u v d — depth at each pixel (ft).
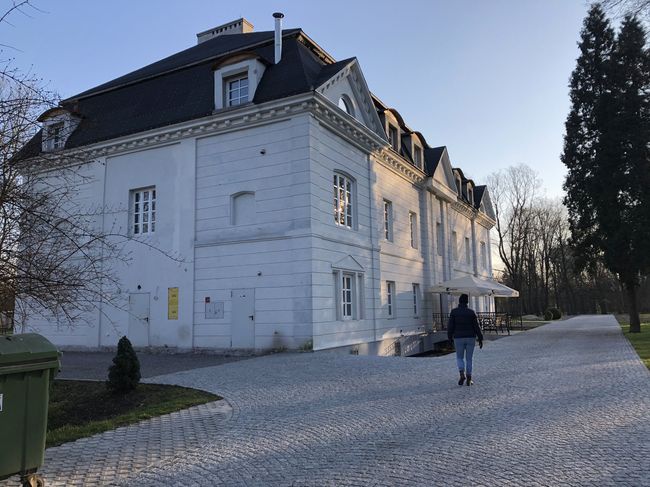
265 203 55.42
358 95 65.62
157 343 59.72
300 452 19.13
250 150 56.95
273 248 54.24
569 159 88.74
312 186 53.62
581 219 86.99
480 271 129.18
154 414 26.16
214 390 32.27
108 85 76.69
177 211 60.70
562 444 18.90
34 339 15.35
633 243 79.41
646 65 80.12
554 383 32.81
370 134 65.82
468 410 25.39
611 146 82.38
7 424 14.25
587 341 66.85
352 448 19.38
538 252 226.99
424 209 90.74
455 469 16.39
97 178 66.85
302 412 25.98
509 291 94.58
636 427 21.13
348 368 40.86
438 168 96.22
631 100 81.56
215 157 59.11
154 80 69.92
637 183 79.82
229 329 55.47
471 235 124.57
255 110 55.77
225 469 17.47
